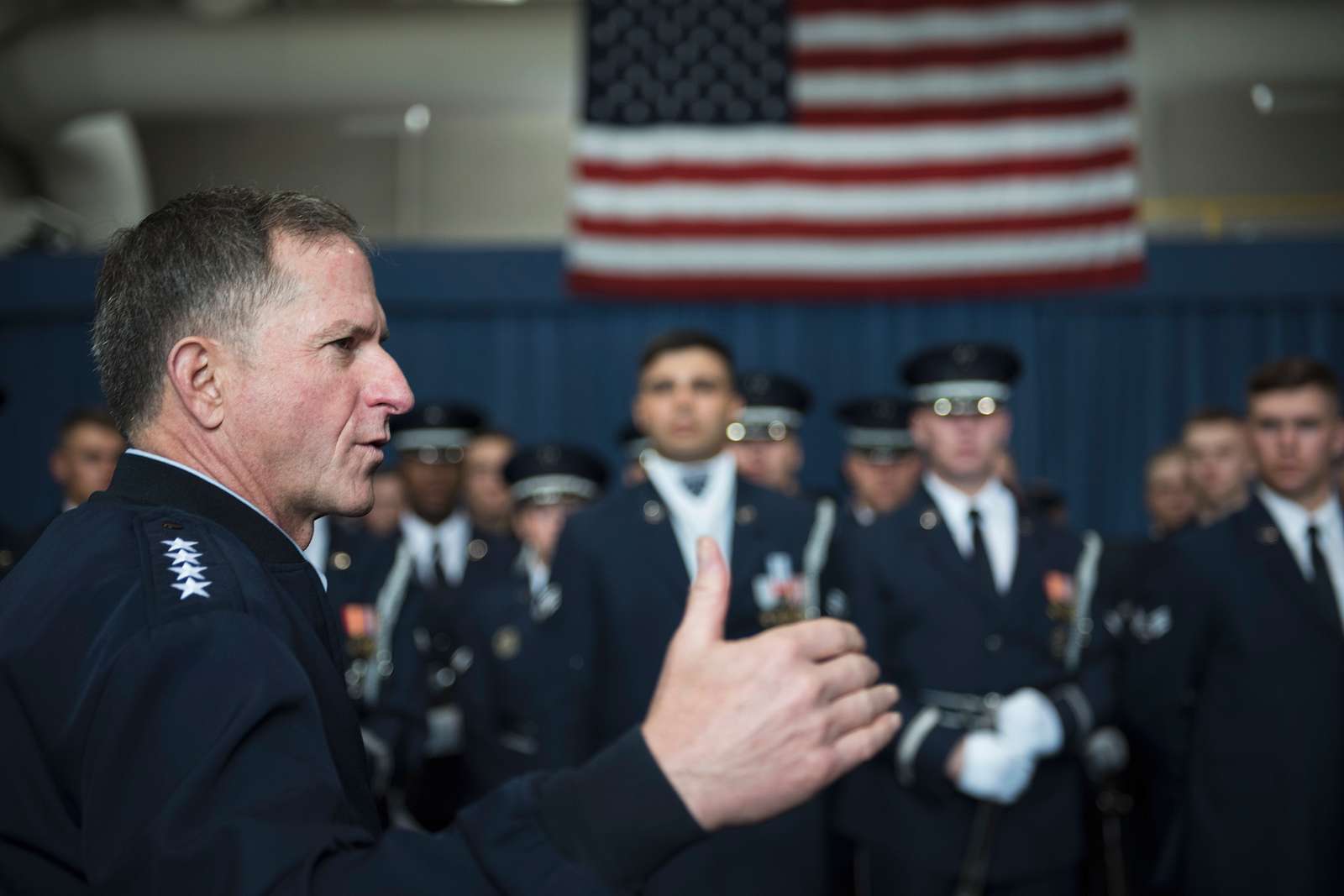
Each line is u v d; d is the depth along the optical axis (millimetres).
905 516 3410
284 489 989
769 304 7902
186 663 786
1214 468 4832
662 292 7062
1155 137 9438
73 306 8094
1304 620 3232
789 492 4777
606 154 7094
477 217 10000
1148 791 3842
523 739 4113
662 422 3076
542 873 773
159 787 740
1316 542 3297
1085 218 6867
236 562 897
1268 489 3381
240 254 963
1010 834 3121
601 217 7059
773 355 7887
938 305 7809
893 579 3289
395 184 10031
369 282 1015
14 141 8758
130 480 962
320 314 977
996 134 6949
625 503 3070
